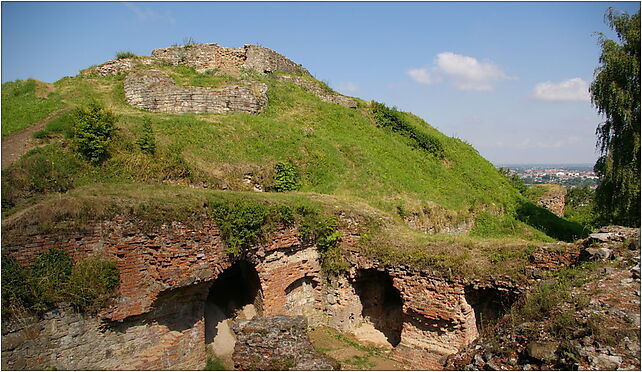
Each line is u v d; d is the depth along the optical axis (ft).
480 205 68.03
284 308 40.75
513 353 23.09
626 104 58.34
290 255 41.32
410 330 37.63
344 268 41.78
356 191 56.90
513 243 36.63
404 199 59.11
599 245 31.71
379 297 44.73
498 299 35.70
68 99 62.59
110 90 70.28
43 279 27.61
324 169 59.16
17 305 26.40
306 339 28.76
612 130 61.05
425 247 38.29
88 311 29.14
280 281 40.27
